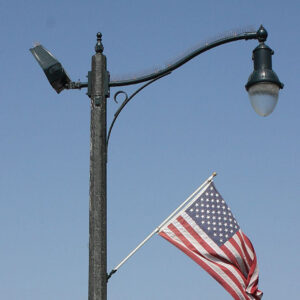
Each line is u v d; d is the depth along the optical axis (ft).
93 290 31.73
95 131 34.37
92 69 35.50
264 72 35.04
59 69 35.94
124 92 35.81
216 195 48.37
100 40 35.96
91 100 35.06
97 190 33.32
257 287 46.93
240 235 47.47
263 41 36.06
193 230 46.75
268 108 35.09
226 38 36.19
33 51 36.78
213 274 45.96
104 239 32.65
